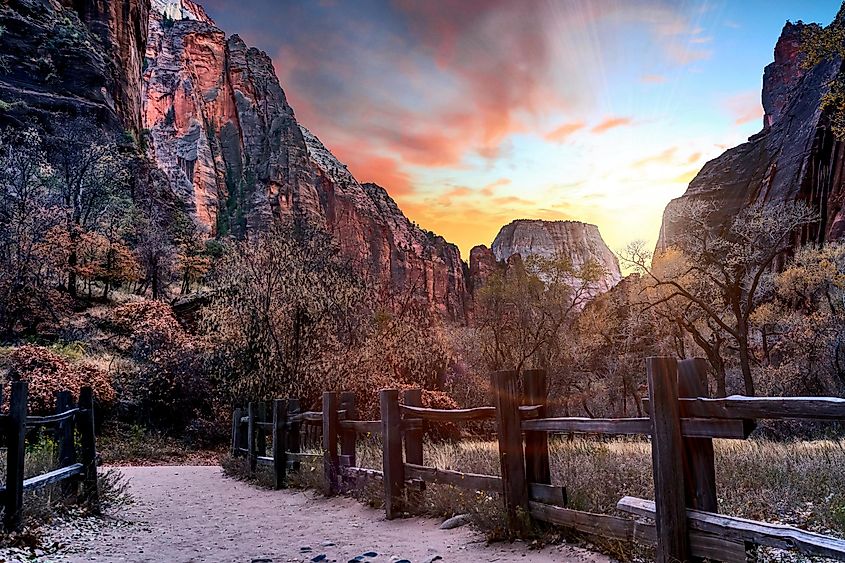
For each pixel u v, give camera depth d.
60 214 41.09
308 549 5.50
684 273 33.31
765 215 32.50
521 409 5.15
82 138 59.47
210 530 6.64
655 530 3.83
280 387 18.70
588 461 7.42
